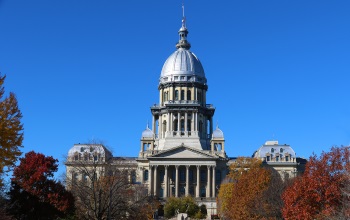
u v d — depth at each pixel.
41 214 86.25
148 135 188.62
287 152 183.88
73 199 88.50
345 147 64.44
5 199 82.62
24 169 88.50
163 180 173.62
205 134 195.50
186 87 197.75
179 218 133.62
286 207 64.81
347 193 55.53
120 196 73.75
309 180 63.00
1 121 51.59
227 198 121.50
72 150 170.75
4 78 54.09
